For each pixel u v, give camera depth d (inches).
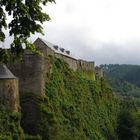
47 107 3420.3
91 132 4229.8
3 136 2824.8
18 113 3097.9
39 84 3417.8
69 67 4655.5
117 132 5172.2
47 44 4298.7
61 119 3614.7
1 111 2974.9
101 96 5295.3
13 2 1171.3
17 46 1235.2
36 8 1231.5
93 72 5428.2
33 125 3299.7
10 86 3078.2
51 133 3309.5
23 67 3422.7
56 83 3907.5
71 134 3663.9
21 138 3019.2
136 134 5246.1
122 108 5812.0
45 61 3742.6
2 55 1240.2
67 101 4003.4
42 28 1241.4
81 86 4731.8
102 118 4886.8
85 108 4500.5
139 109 6806.1
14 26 1213.7
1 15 1184.2
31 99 3366.1
